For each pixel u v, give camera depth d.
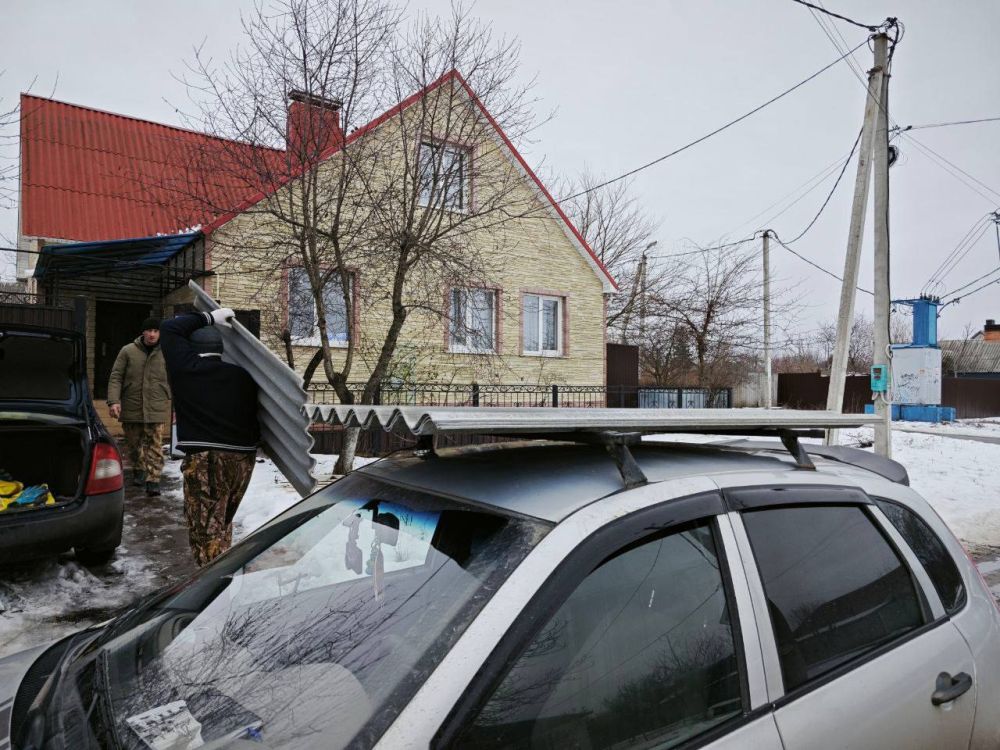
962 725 1.95
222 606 1.90
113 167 13.07
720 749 1.45
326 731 1.33
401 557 1.70
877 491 2.19
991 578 5.81
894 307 28.58
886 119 11.22
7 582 4.55
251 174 9.30
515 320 15.59
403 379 12.82
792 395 30.91
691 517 1.66
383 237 9.04
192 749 1.36
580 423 1.65
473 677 1.27
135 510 6.84
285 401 3.48
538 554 1.44
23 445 5.30
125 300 12.77
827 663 1.73
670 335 26.16
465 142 9.96
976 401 32.03
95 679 1.62
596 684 1.40
